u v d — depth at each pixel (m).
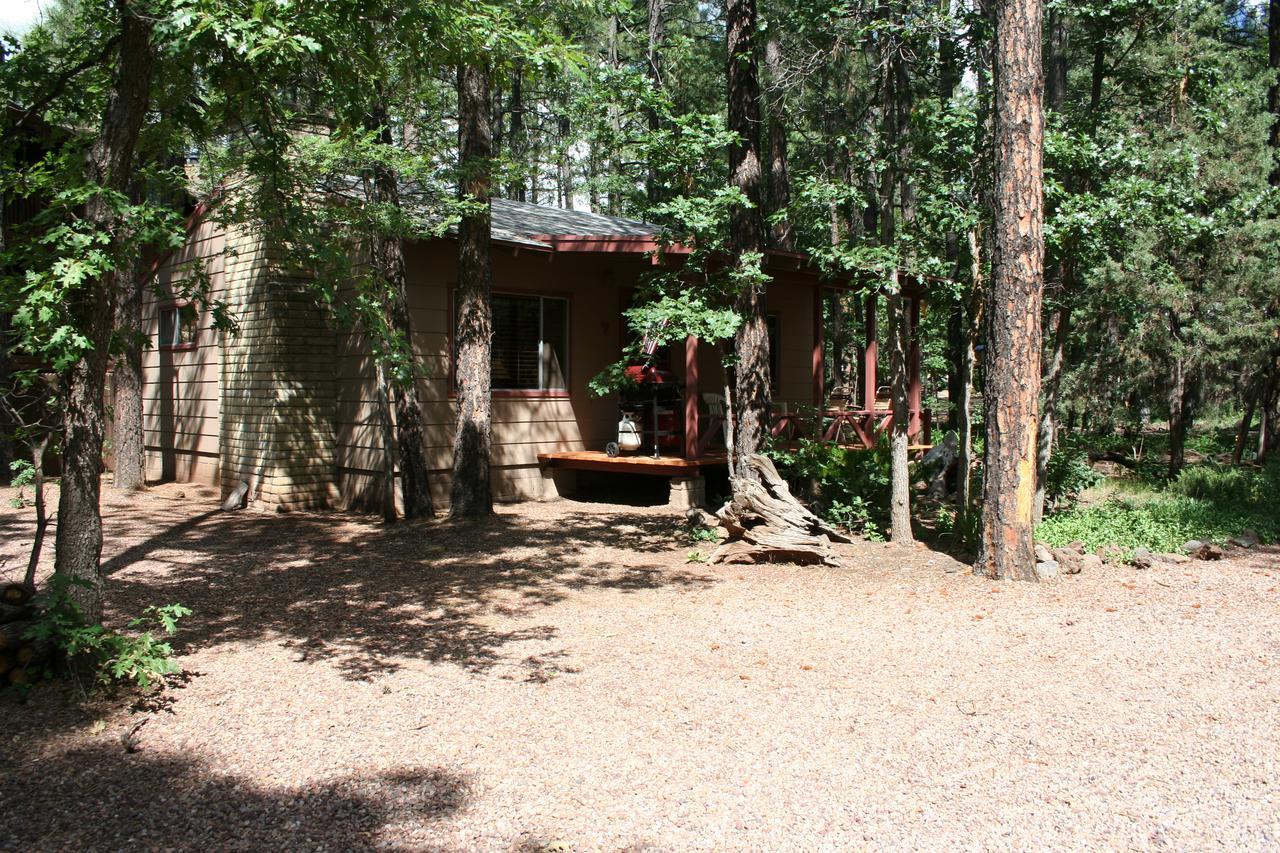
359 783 3.50
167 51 4.75
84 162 5.07
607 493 13.15
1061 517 9.31
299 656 5.24
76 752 3.76
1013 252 7.11
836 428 13.27
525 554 8.53
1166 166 8.76
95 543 4.63
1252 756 3.77
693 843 3.05
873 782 3.54
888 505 9.97
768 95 9.79
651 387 12.02
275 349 11.32
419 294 11.04
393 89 8.73
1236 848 3.02
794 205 8.65
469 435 10.60
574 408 12.93
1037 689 4.64
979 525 7.44
